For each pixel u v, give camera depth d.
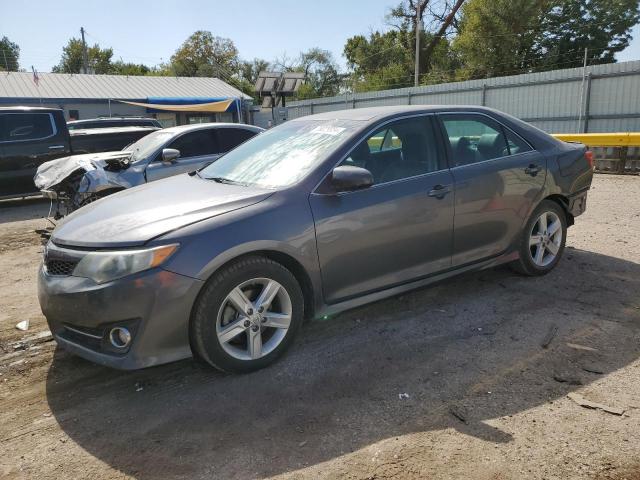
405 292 3.94
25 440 2.78
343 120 4.08
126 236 3.05
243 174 3.95
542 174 4.59
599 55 39.97
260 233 3.18
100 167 7.25
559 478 2.30
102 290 2.93
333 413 2.87
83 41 47.78
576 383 3.06
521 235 4.55
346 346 3.66
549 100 22.52
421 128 4.06
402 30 47.78
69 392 3.25
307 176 3.53
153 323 2.94
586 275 4.86
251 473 2.43
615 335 3.64
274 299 3.41
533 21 38.72
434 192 3.90
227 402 3.03
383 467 2.42
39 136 10.70
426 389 3.07
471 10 39.16
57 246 3.26
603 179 11.27
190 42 65.00
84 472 2.50
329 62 61.69
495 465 2.40
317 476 2.39
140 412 2.99
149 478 2.44
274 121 26.72
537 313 4.06
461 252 4.15
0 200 10.95
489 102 24.73
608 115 20.67
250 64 66.31
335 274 3.53
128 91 31.39
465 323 3.95
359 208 3.56
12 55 66.00
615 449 2.47
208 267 3.01
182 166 7.71
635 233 6.35
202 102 29.39
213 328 3.10
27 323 4.36
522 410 2.82
